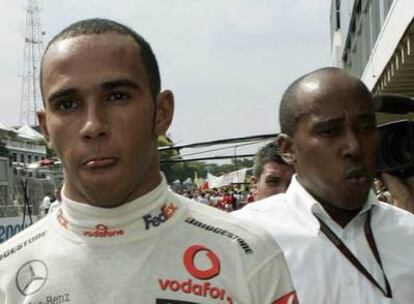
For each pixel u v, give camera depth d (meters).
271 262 1.66
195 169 48.66
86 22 1.62
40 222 1.73
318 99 2.58
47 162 21.28
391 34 10.14
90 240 1.59
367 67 15.30
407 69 10.30
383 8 13.66
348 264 2.58
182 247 1.61
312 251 2.61
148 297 1.54
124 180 1.55
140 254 1.58
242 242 1.64
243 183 32.06
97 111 1.54
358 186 2.56
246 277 1.61
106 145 1.54
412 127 3.20
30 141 50.97
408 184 3.32
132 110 1.56
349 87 2.58
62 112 1.57
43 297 1.56
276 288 1.65
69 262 1.58
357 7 21.67
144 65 1.61
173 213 1.64
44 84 1.61
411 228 2.72
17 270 1.61
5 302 1.59
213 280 1.58
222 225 1.67
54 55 1.58
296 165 2.74
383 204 2.81
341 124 2.56
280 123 2.79
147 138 1.59
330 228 2.63
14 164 20.91
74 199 1.63
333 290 2.55
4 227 14.38
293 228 2.66
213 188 34.44
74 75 1.55
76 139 1.55
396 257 2.64
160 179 1.66
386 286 2.57
